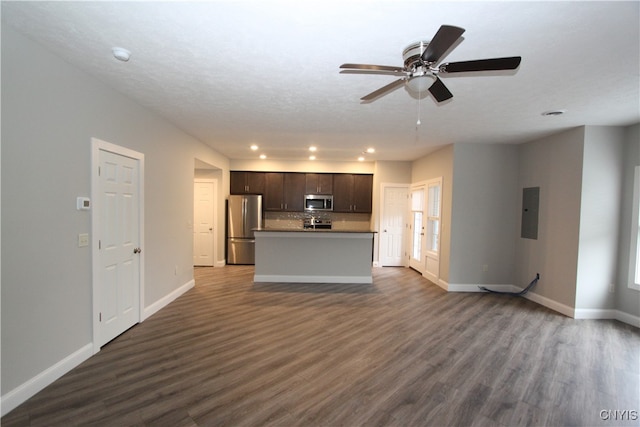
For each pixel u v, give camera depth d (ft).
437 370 7.92
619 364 8.34
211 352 8.64
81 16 5.49
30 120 6.30
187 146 14.37
